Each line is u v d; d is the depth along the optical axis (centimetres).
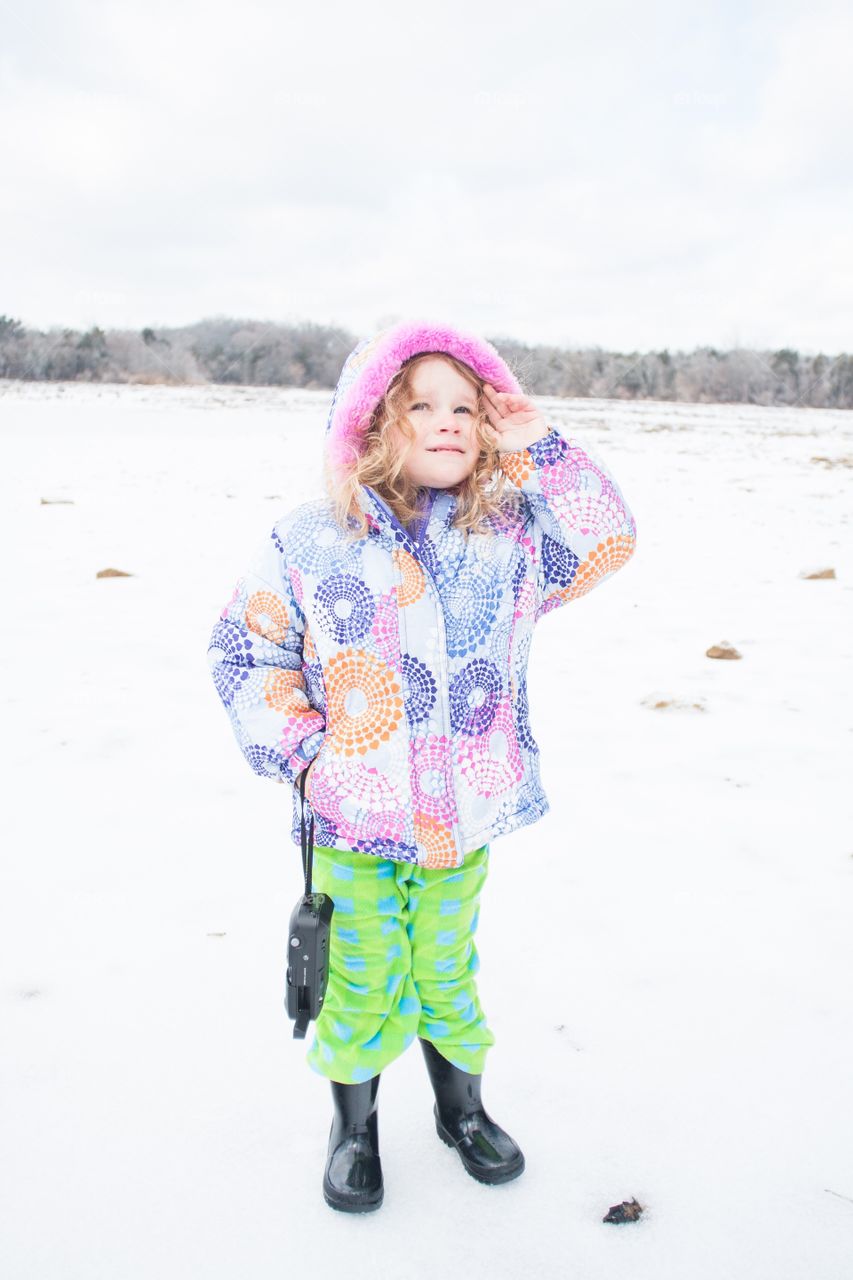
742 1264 152
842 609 615
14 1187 166
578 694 441
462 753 159
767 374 5422
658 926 249
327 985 167
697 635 548
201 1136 179
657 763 359
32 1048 201
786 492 1264
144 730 382
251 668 164
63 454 1531
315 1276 150
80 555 740
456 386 162
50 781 332
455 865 159
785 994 221
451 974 171
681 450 1927
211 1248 155
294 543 163
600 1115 185
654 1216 162
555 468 166
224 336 5900
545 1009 216
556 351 5603
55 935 241
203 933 243
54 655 481
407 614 158
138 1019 211
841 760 363
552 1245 156
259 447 1767
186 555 755
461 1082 174
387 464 163
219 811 312
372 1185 163
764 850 291
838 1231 159
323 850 167
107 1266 151
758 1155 175
